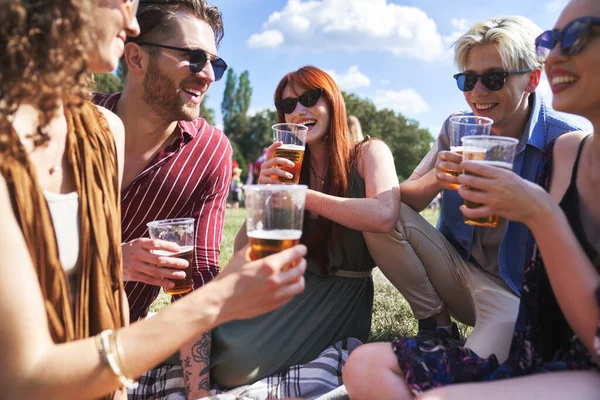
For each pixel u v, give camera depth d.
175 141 2.79
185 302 1.40
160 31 2.54
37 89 1.38
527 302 1.77
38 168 1.57
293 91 2.94
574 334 1.67
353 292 2.89
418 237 2.88
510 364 1.75
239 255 1.53
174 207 2.87
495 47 2.76
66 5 1.37
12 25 1.30
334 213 2.68
